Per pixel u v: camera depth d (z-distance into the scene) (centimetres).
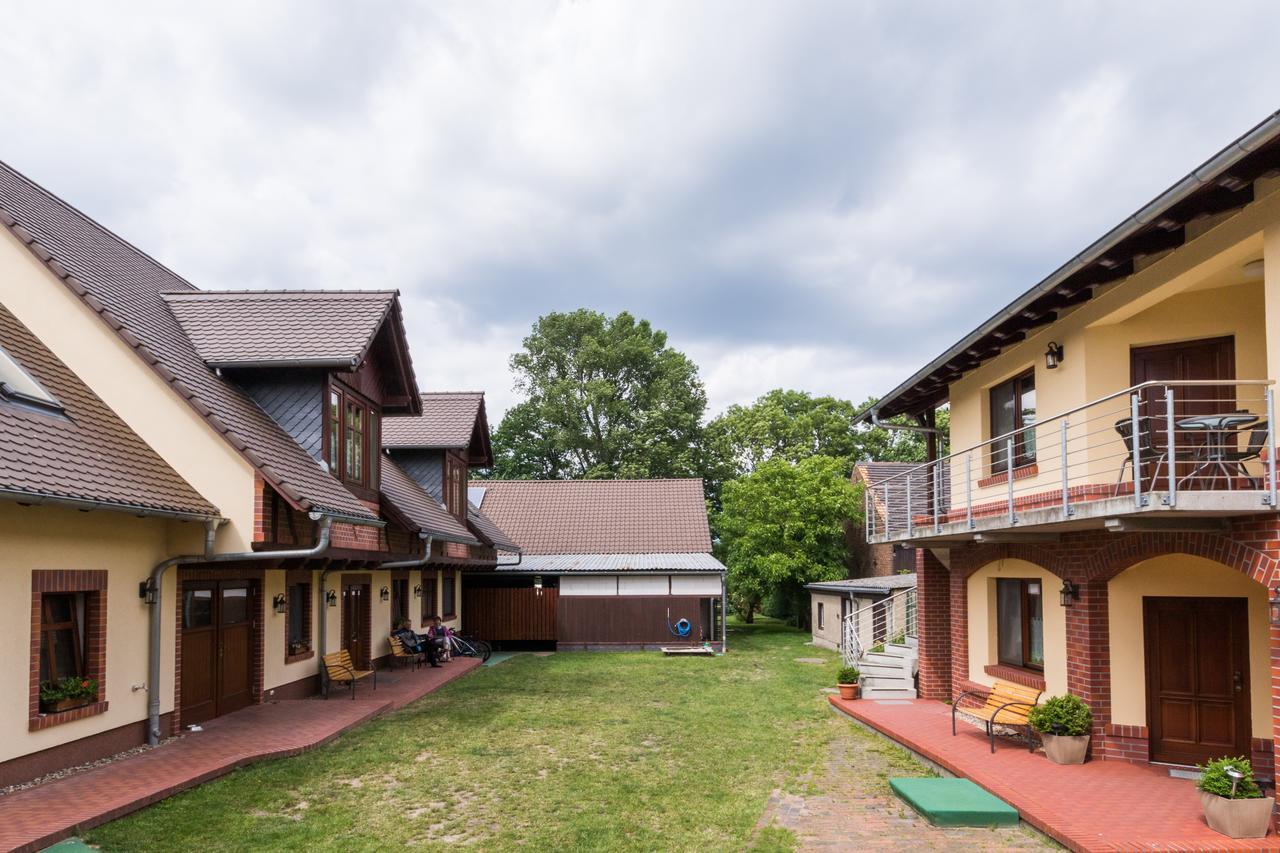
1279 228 714
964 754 1072
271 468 1077
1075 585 1050
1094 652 1022
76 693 888
